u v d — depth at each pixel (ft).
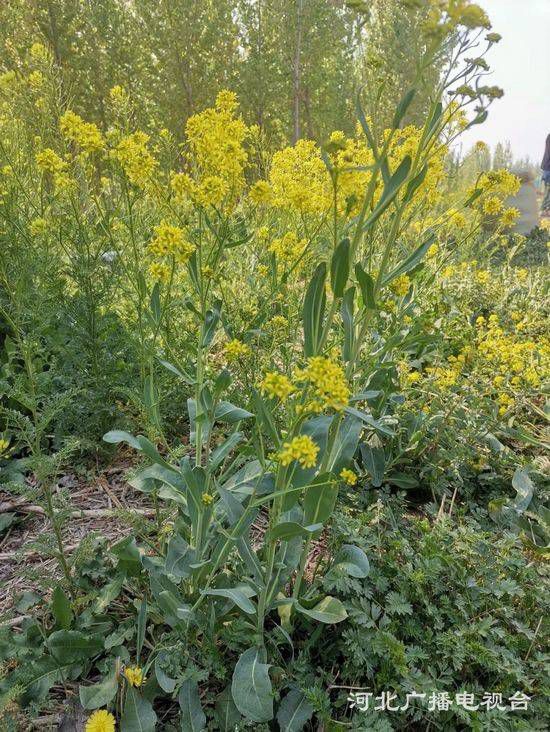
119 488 3.87
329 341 3.95
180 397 4.26
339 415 2.46
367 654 2.50
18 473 3.82
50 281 4.04
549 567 3.07
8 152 4.89
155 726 2.38
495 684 2.56
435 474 3.87
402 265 2.45
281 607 2.66
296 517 2.80
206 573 2.59
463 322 5.14
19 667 2.50
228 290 4.54
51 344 4.11
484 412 4.38
